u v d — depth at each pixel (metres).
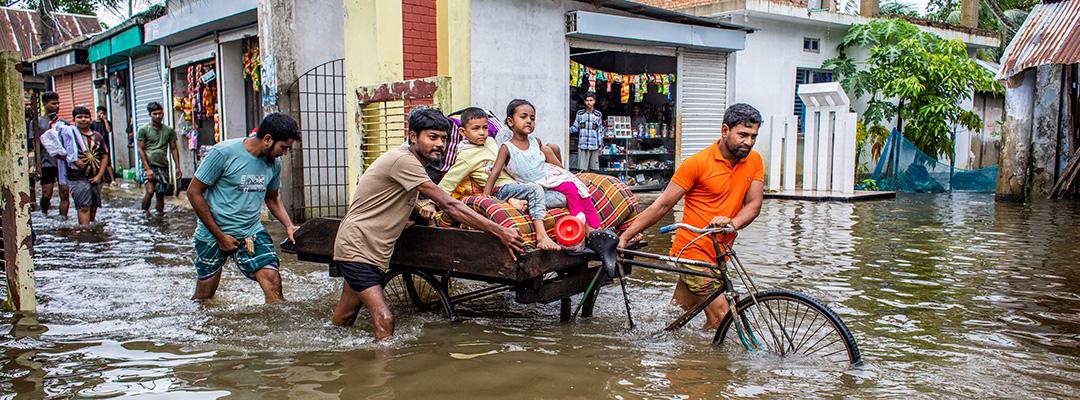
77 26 24.28
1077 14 12.69
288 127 5.48
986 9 25.55
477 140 5.45
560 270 5.21
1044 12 13.31
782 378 4.04
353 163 8.64
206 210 5.37
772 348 4.50
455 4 8.86
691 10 16.45
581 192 5.33
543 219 4.99
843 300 5.81
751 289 4.52
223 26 11.91
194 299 5.80
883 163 16.22
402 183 4.63
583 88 14.57
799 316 5.02
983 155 21.22
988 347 4.62
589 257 5.05
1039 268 7.07
